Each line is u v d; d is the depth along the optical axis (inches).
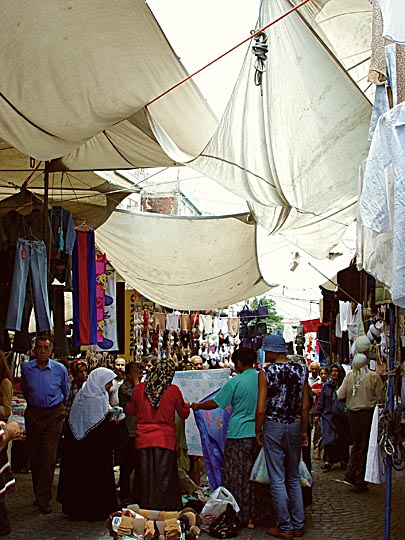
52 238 347.3
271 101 240.1
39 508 307.1
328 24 267.1
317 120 247.0
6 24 171.6
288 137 257.9
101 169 361.4
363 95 229.6
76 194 429.1
